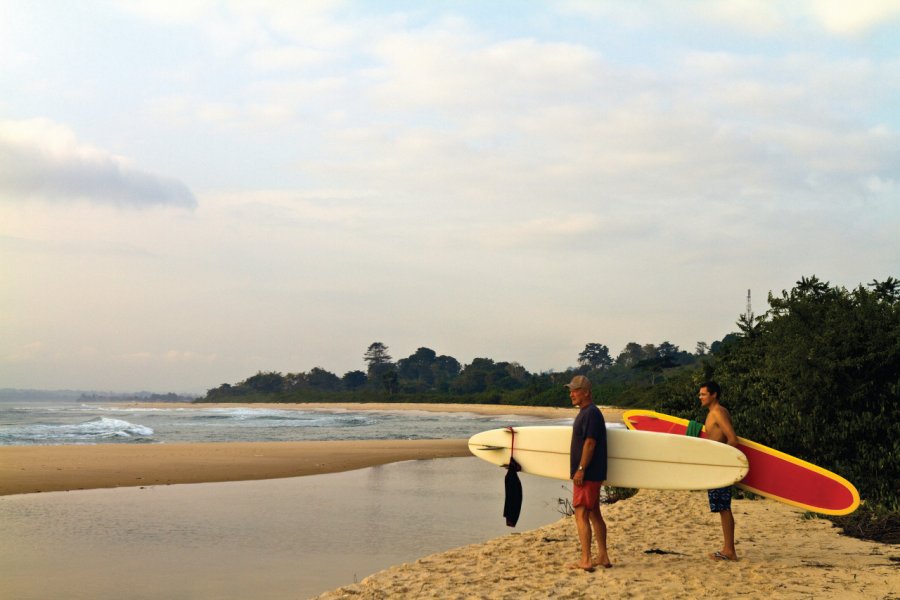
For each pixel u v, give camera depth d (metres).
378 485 13.57
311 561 7.29
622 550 6.75
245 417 66.62
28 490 12.12
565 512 10.41
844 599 4.76
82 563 7.10
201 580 6.51
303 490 12.74
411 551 7.80
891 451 8.70
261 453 19.66
